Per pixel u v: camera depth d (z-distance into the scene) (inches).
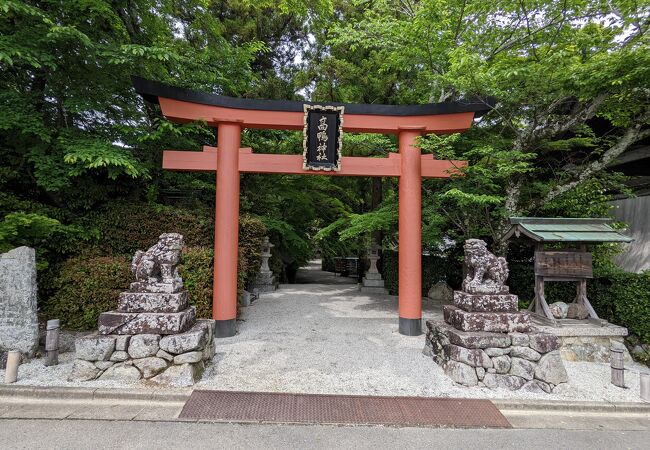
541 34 270.2
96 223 245.8
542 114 247.8
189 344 148.0
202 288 224.4
